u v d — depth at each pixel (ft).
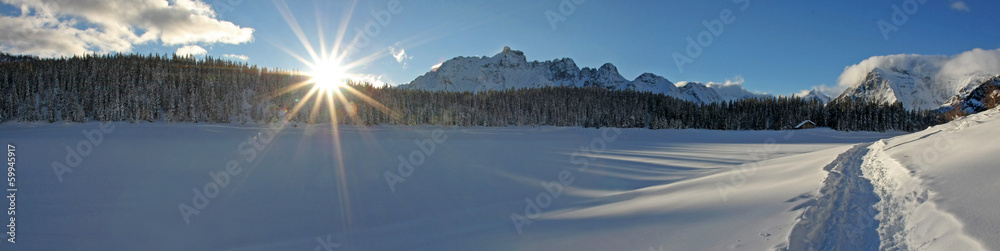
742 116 329.11
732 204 30.58
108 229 41.55
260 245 35.94
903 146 47.44
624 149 141.90
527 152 127.54
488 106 393.09
